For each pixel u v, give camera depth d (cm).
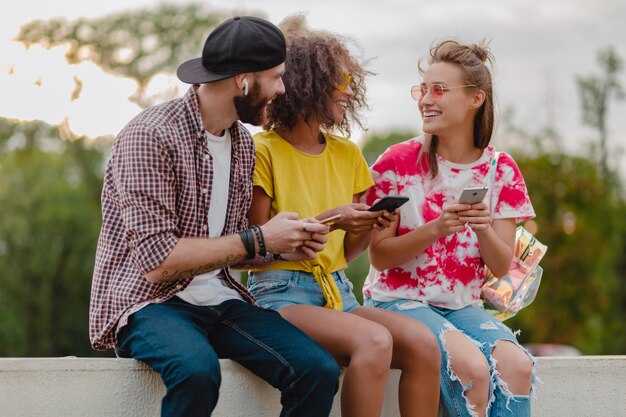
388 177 341
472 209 307
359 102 331
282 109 314
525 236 357
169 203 264
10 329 2348
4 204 2336
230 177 288
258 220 310
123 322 258
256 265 301
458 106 334
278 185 310
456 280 331
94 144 2300
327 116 314
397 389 309
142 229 257
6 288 2370
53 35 1623
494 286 350
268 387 280
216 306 276
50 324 2398
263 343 265
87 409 253
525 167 2653
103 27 1875
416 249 317
